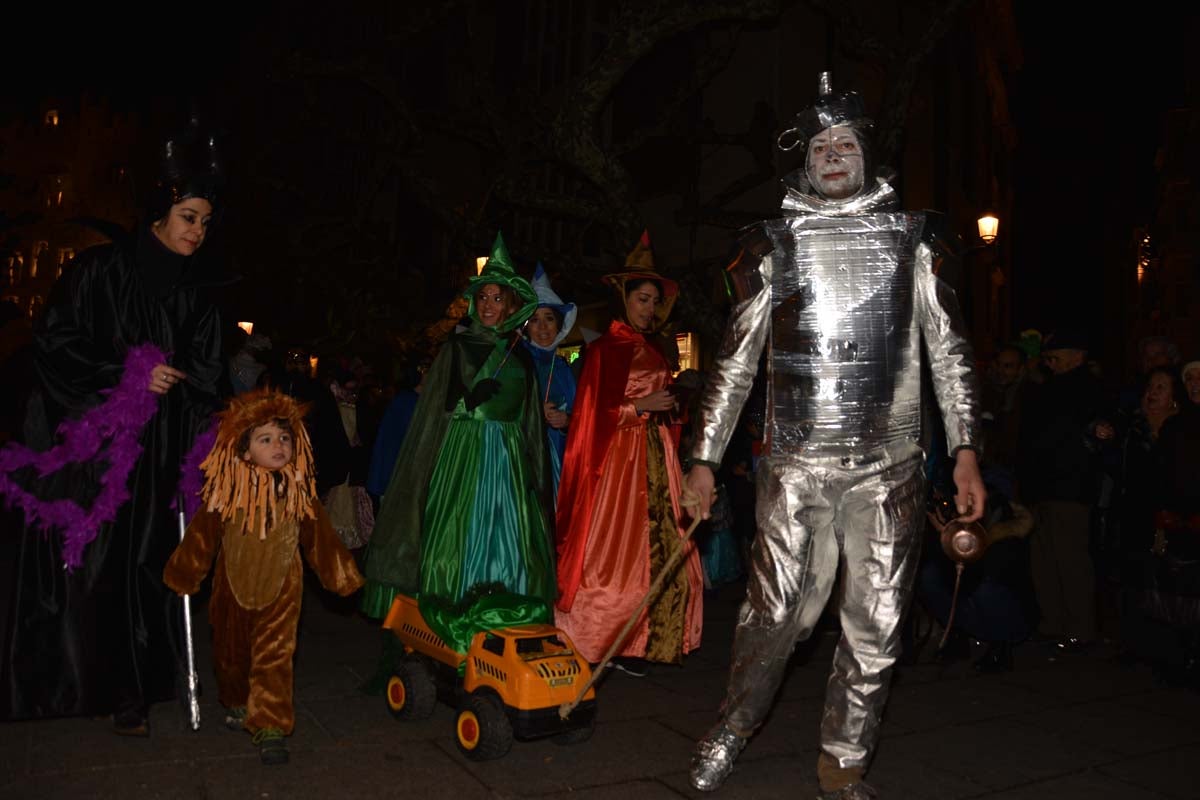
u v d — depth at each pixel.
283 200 17.66
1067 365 6.30
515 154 10.83
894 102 9.24
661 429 5.11
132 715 3.67
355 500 8.20
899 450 3.01
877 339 3.01
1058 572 6.13
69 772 3.30
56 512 3.57
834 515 3.06
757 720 3.26
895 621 3.00
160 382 3.62
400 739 3.77
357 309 15.67
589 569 4.82
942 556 5.25
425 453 4.36
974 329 18.77
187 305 4.01
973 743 4.01
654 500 4.93
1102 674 5.32
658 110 13.48
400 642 4.30
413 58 18.11
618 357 5.02
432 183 12.07
